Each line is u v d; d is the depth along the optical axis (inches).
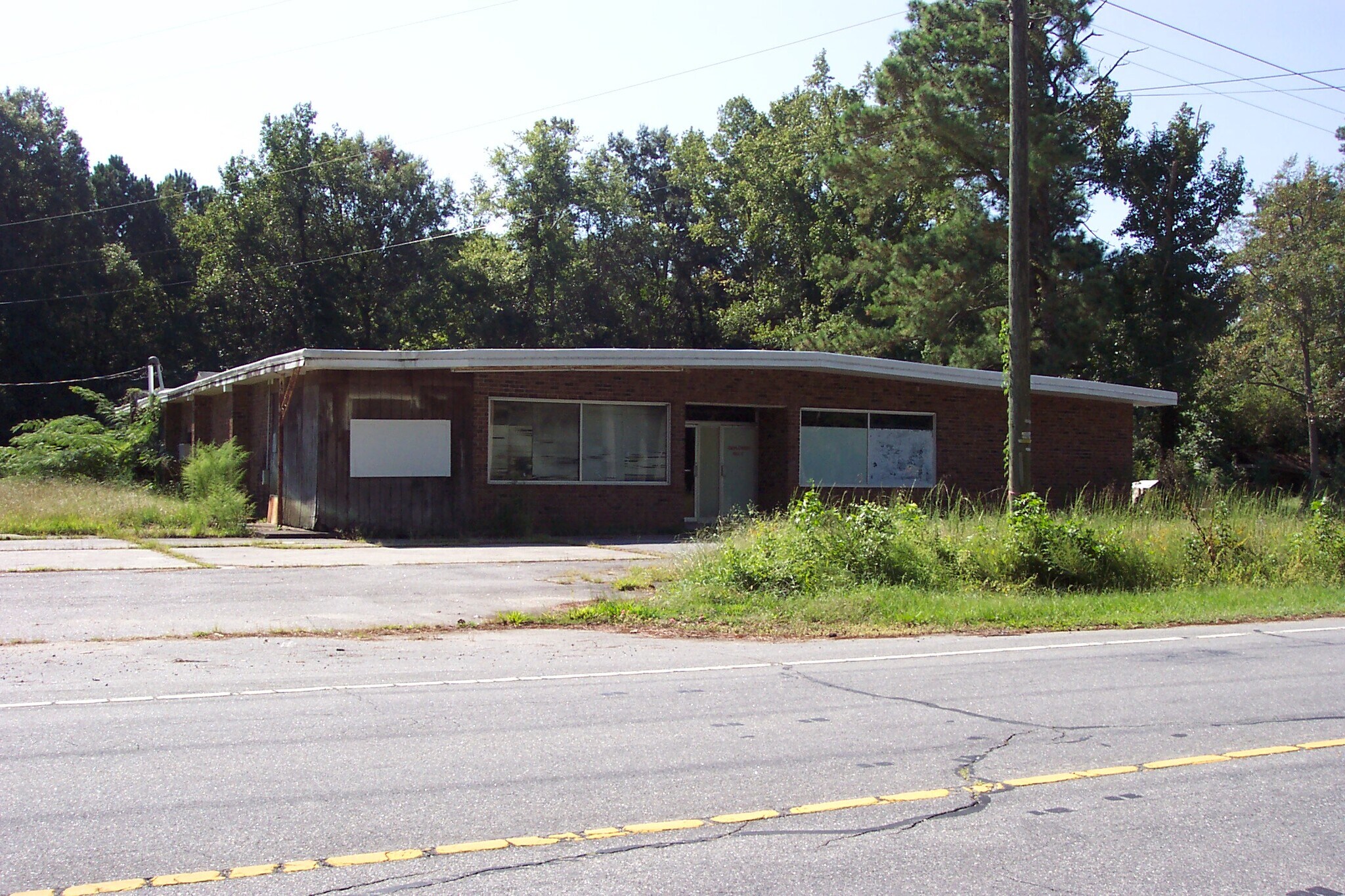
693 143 2539.4
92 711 288.0
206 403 1229.1
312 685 326.3
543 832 199.9
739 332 2250.2
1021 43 631.2
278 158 2233.0
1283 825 211.3
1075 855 192.9
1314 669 375.6
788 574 537.6
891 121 1482.5
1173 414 1839.3
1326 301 1750.7
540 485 879.7
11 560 642.8
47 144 2169.0
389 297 2269.9
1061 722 290.2
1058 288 1432.1
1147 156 1782.7
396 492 837.2
